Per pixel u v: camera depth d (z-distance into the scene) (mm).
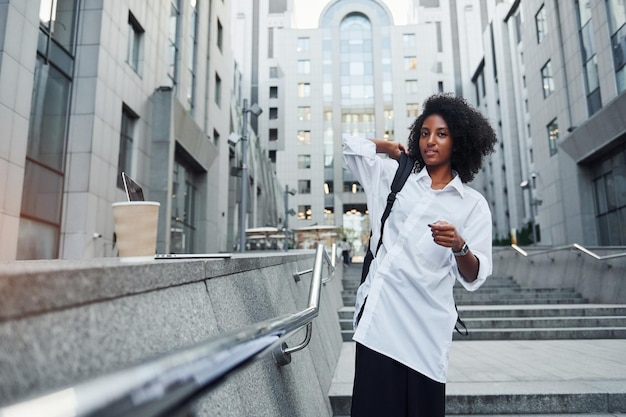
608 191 18469
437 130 2025
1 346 713
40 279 833
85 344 940
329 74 58906
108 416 502
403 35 59281
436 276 1842
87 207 12461
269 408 1888
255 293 2512
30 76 10469
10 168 9773
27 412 448
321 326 4605
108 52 13734
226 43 27078
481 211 1971
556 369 5051
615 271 10375
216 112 24531
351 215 59562
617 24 17016
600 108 18188
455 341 7637
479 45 60562
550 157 22578
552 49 22000
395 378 1775
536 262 14359
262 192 40312
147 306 1294
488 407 3889
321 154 56438
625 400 3877
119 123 14398
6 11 9750
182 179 20391
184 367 704
